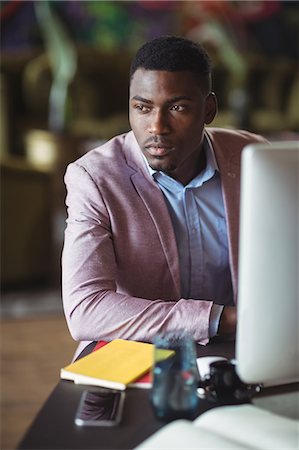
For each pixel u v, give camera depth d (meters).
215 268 1.29
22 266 4.14
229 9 6.87
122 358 0.89
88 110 6.52
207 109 1.15
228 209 1.26
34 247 4.23
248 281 0.68
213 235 1.27
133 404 0.76
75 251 1.13
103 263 1.12
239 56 6.72
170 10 6.80
